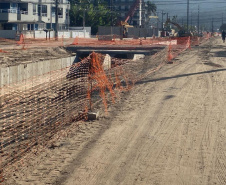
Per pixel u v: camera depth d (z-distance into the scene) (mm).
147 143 9875
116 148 9500
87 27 87938
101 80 17781
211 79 21203
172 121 12109
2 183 7453
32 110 15148
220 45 59031
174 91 17484
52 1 73250
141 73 24094
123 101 15391
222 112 13352
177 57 36344
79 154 9078
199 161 8609
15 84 24109
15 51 39219
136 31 89375
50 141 10328
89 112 12695
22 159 8977
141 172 7977
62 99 17406
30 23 61188
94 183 7445
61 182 7492
